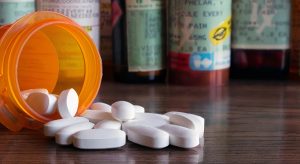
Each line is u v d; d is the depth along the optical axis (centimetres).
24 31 24
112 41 36
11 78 24
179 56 34
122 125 24
